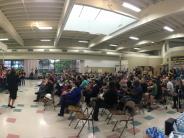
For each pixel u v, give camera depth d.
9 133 4.34
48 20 9.45
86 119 4.32
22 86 13.51
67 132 4.45
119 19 9.61
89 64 19.80
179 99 7.13
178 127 2.68
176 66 14.20
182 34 10.78
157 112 6.49
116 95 5.10
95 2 6.84
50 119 5.42
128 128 4.80
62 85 8.06
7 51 17.27
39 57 18.70
